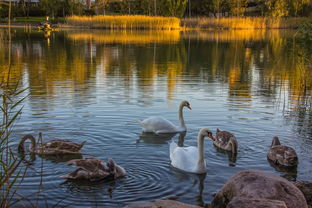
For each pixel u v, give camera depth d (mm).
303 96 16859
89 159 8500
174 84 19344
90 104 14820
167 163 9539
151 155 10016
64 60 29094
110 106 14609
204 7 95938
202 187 8141
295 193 6227
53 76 21438
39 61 28391
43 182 8148
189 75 22516
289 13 79000
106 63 27531
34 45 41781
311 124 12680
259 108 14688
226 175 8820
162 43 45250
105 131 11695
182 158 9211
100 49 37969
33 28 70938
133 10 97438
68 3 91438
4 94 5930
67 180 8305
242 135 11594
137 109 14320
